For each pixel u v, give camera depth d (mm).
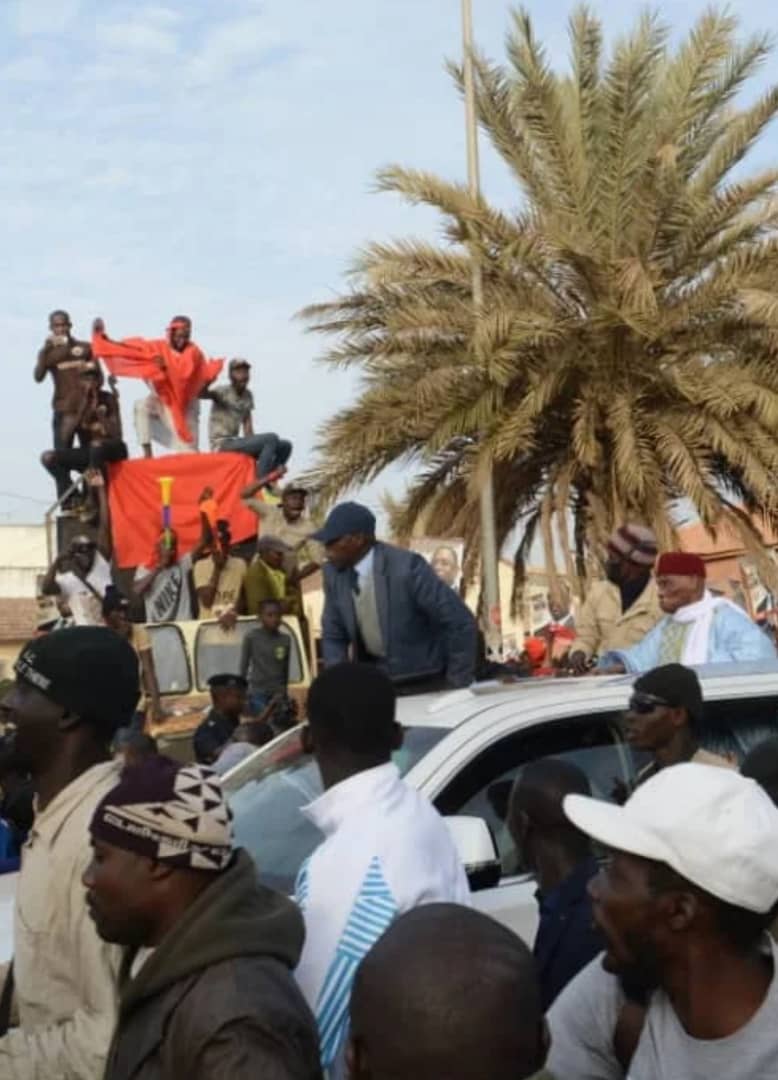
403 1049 1796
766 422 18516
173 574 16359
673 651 6859
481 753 5180
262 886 2740
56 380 18719
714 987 2438
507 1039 1803
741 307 18734
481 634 8680
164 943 2547
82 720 3219
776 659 6184
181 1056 2445
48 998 3039
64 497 18000
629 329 18656
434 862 3363
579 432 18781
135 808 2621
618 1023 2672
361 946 3176
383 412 19391
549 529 19891
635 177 18953
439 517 21125
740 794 2436
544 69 19406
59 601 15219
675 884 2408
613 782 5359
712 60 19125
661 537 18875
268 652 12266
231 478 17312
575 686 5629
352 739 3436
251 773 5652
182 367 19219
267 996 2475
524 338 18344
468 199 18734
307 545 16266
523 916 4953
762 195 18844
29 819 6469
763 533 22016
